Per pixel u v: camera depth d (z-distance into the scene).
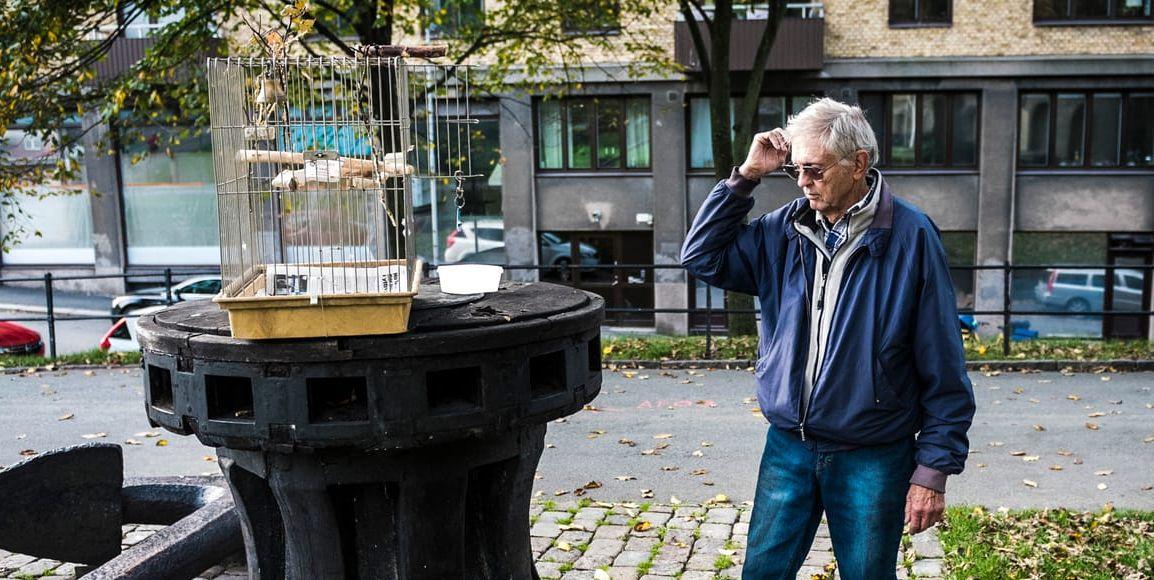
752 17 19.73
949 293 2.80
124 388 9.52
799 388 2.92
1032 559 4.54
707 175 20.78
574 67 17.25
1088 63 19.50
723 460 6.88
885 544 2.87
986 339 12.00
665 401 8.77
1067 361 9.93
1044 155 20.36
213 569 4.75
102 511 4.29
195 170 23.11
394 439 2.89
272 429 2.88
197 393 2.98
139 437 7.68
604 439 7.50
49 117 11.93
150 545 3.80
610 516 5.50
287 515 3.17
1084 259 20.58
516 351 3.03
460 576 3.26
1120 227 20.30
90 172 22.98
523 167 20.89
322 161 3.08
